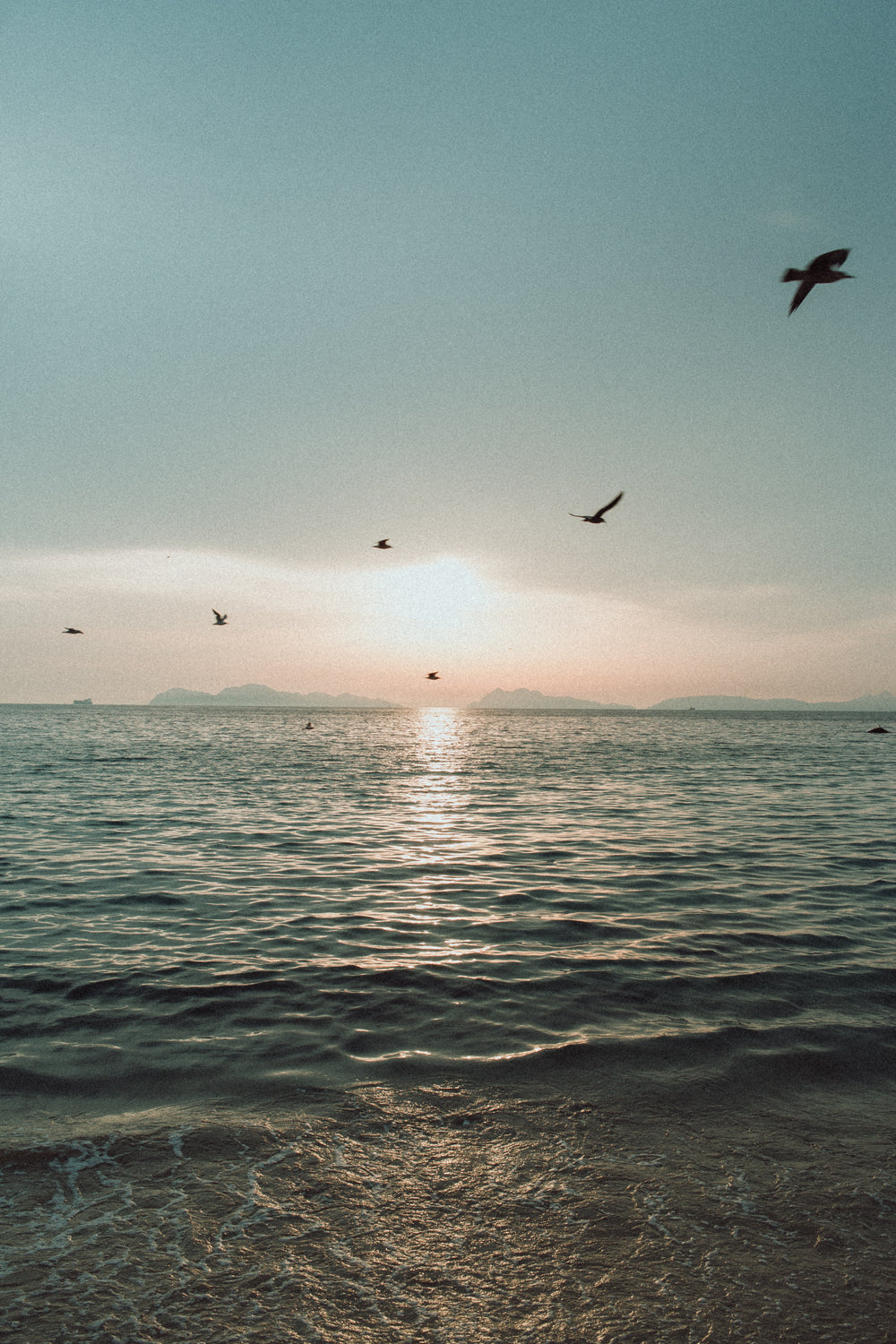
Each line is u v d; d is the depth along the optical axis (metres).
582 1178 6.43
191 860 19.00
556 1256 5.56
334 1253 5.55
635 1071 8.25
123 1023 9.33
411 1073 8.14
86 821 24.91
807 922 14.00
